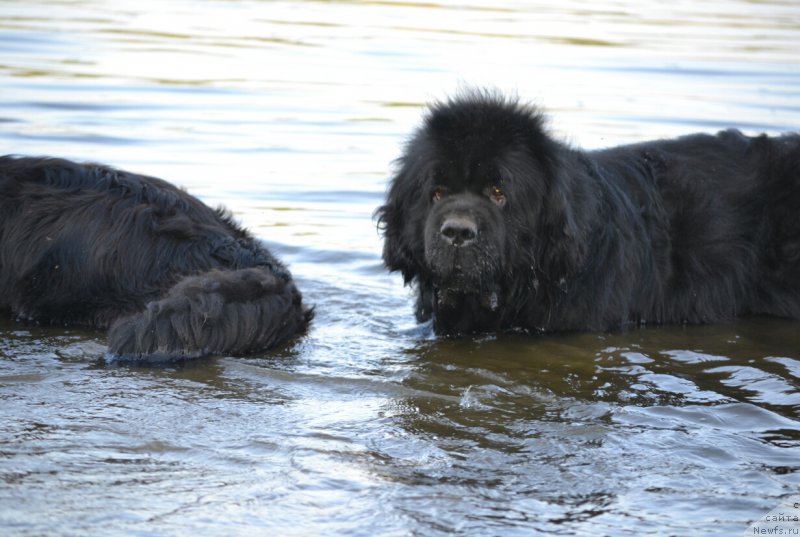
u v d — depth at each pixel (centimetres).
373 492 586
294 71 2214
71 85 2017
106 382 764
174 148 1628
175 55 2356
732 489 606
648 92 2038
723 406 761
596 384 820
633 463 643
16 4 2972
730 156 1136
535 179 927
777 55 2480
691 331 1014
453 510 566
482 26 2841
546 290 968
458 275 904
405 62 2306
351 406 739
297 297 945
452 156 913
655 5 3384
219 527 535
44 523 528
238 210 1355
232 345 862
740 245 1086
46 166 998
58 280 938
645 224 1053
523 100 1591
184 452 632
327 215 1358
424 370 842
